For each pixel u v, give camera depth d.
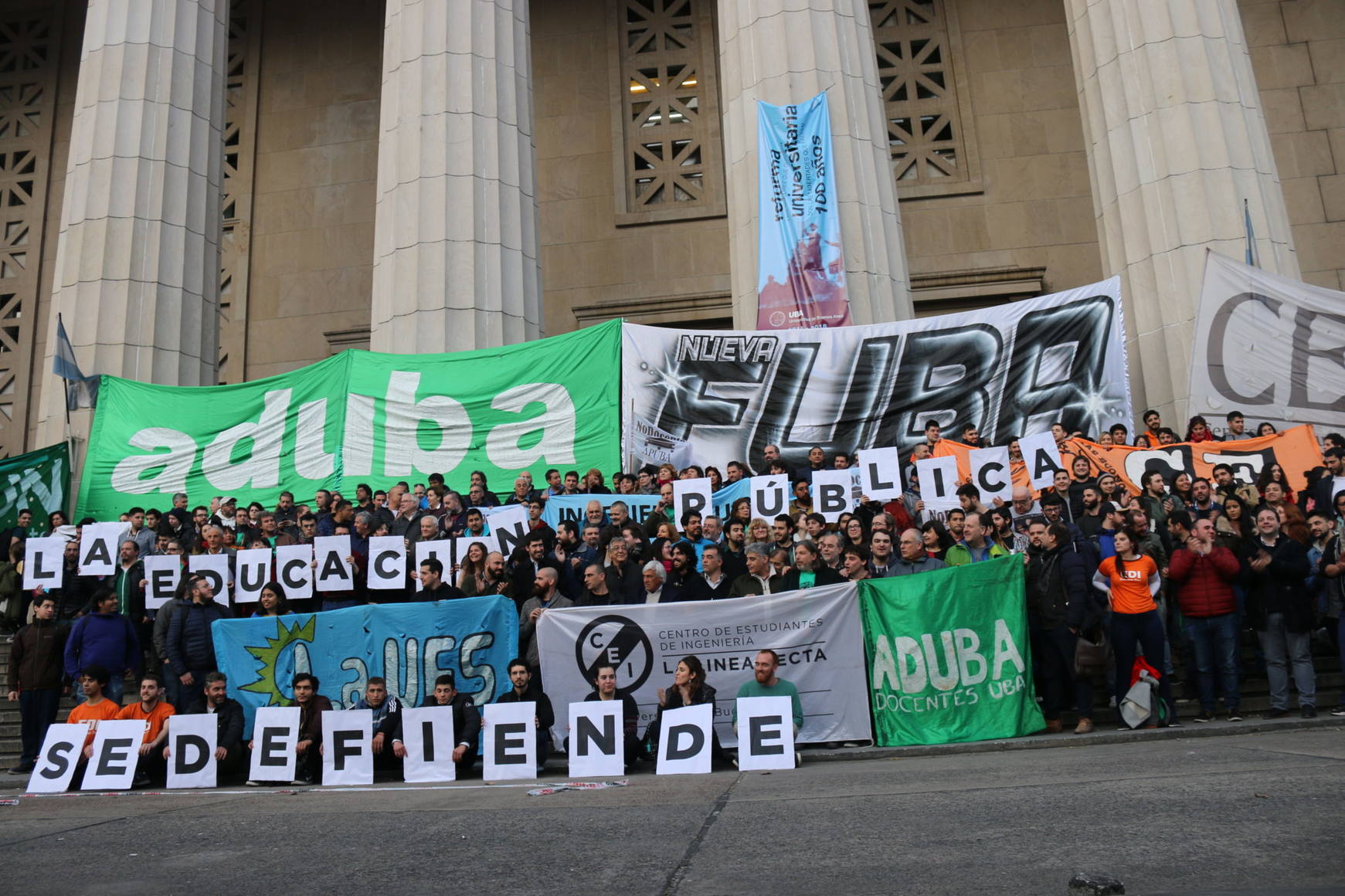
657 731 8.48
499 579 9.83
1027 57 21.69
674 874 3.99
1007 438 13.29
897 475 11.00
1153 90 14.88
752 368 13.86
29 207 22.67
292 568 10.38
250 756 8.94
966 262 20.69
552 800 6.29
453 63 15.81
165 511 14.61
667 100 22.06
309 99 23.08
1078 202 20.92
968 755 7.95
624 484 12.41
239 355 21.83
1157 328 14.28
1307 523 9.28
